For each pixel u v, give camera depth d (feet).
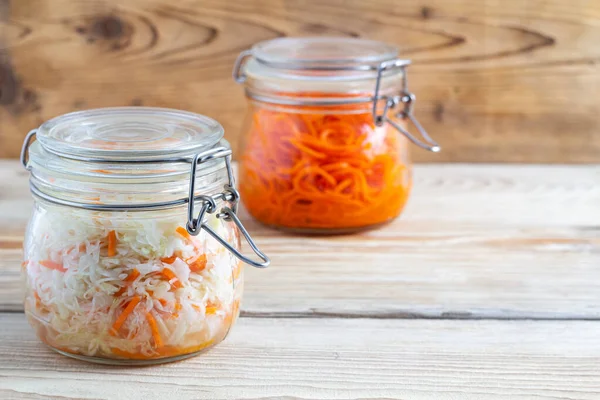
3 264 2.50
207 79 3.02
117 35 2.99
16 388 2.11
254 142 2.60
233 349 2.22
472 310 2.34
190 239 2.12
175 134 2.17
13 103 3.04
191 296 2.12
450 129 3.07
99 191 2.10
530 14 2.99
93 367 2.16
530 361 2.20
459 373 2.16
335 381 2.14
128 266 2.09
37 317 2.14
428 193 2.88
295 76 2.53
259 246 2.58
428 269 2.49
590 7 2.99
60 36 2.99
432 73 3.02
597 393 2.12
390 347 2.23
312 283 2.43
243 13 2.97
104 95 3.04
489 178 2.99
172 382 2.13
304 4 2.96
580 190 2.90
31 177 2.16
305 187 2.55
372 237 2.63
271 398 2.10
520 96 3.05
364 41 2.74
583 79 3.04
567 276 2.47
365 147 2.55
